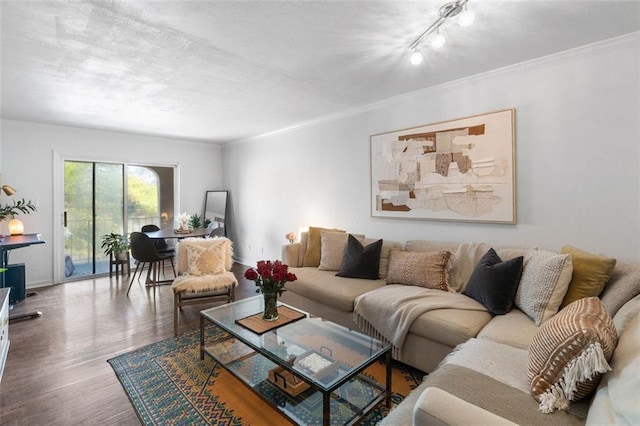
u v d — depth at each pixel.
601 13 1.85
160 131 5.05
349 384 1.97
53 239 4.53
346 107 3.74
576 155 2.33
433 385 1.33
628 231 2.15
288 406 1.75
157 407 1.88
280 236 5.03
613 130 2.19
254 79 2.84
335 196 4.10
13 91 3.11
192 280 3.00
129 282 4.59
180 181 5.81
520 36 2.12
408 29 2.01
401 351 2.20
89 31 2.00
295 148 4.67
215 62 2.47
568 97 2.35
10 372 2.24
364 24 1.95
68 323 3.09
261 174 5.35
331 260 3.36
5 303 2.35
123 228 5.27
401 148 3.33
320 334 2.09
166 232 4.69
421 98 3.17
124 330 2.93
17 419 1.77
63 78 2.79
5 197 4.20
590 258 1.90
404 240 3.38
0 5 1.72
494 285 2.16
